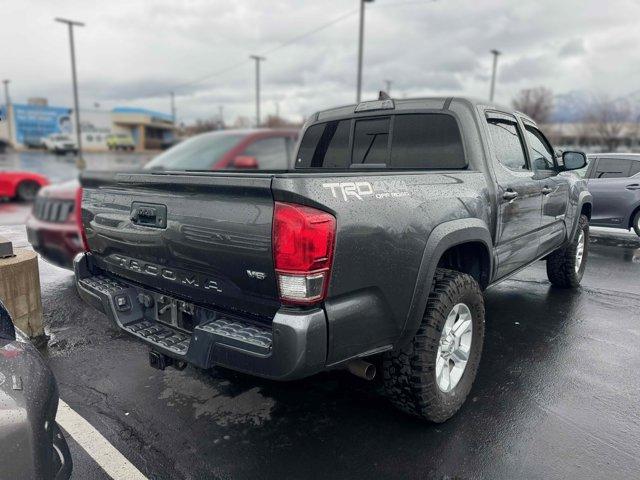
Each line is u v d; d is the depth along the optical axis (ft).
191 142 24.56
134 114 199.00
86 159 132.98
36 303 13.47
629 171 30.99
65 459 6.29
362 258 7.47
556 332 14.75
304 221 6.70
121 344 13.64
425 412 9.14
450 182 9.75
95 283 10.30
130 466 8.36
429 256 8.63
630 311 16.85
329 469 8.34
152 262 9.04
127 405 10.36
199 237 7.79
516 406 10.37
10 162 111.86
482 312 10.27
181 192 8.04
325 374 11.78
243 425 9.64
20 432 5.30
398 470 8.32
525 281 20.90
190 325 8.80
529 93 188.14
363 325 7.69
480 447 8.95
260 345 7.11
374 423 9.71
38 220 17.80
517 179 12.34
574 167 14.65
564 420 9.86
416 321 8.56
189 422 9.73
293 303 6.89
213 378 11.59
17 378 5.74
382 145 13.16
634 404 10.54
